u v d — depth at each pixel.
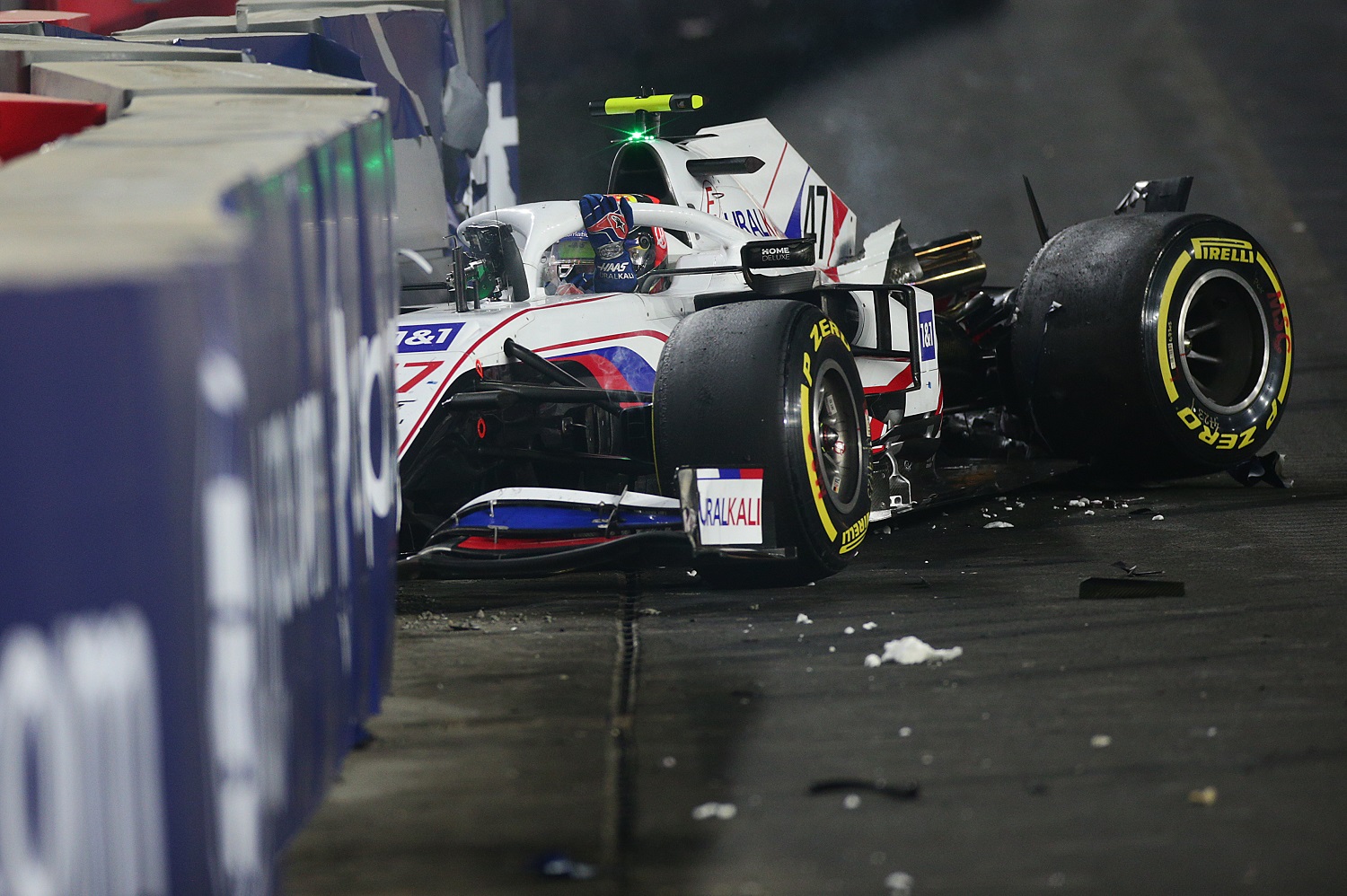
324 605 12.54
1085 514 26.45
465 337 21.33
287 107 15.11
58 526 7.63
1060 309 27.73
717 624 18.95
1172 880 10.32
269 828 10.41
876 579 21.56
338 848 11.38
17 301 7.45
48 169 10.20
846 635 18.02
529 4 96.06
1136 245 27.19
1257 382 28.09
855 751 13.38
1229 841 10.96
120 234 7.68
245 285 9.87
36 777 7.51
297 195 11.69
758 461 20.09
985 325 30.45
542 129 69.31
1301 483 28.48
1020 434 30.08
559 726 14.42
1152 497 27.95
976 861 10.77
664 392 20.72
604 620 19.44
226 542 9.16
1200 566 21.48
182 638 8.44
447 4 35.66
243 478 9.37
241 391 9.35
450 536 20.50
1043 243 29.12
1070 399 27.75
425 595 21.69
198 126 13.18
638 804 12.20
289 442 11.33
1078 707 14.47
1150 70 84.06
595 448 23.59
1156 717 14.05
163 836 8.37
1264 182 62.16
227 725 9.24
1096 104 76.69
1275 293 28.30
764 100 77.56
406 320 22.25
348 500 13.65
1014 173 64.56
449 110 32.91
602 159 63.19
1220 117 73.56
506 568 19.69
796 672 16.25
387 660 15.51
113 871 7.97
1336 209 57.75
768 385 20.19
